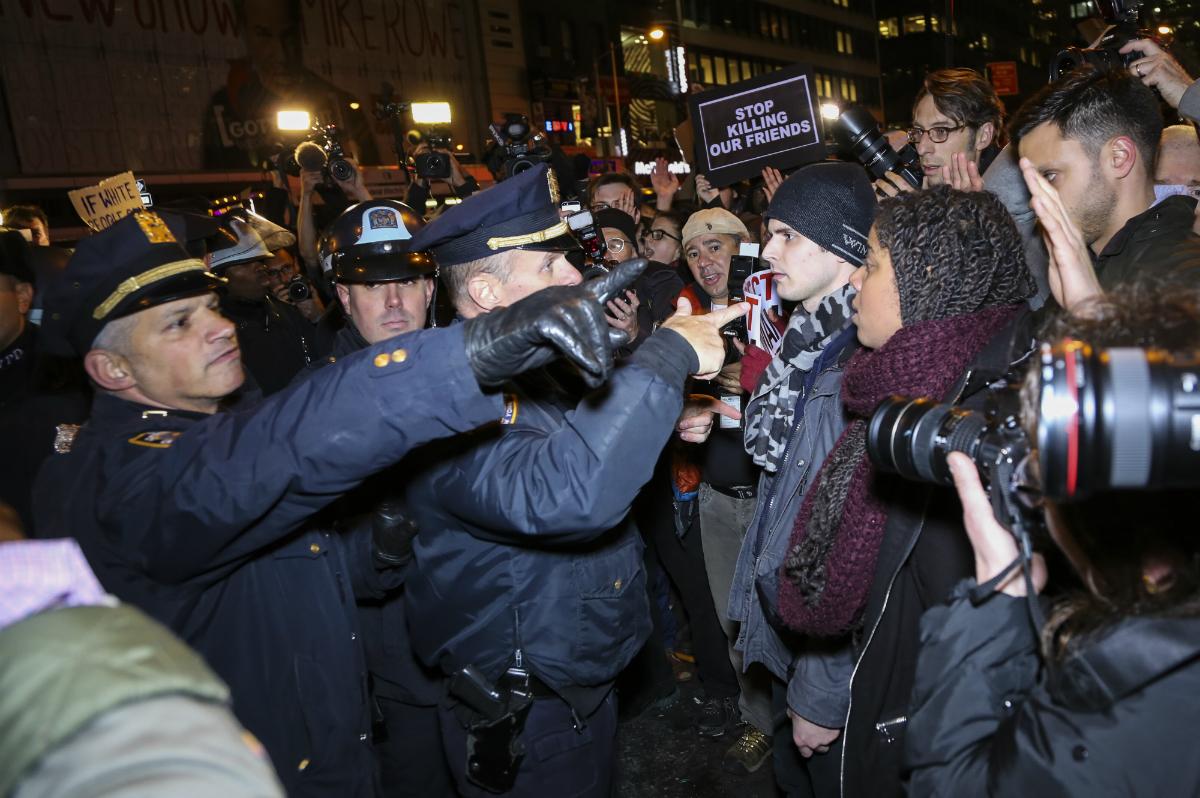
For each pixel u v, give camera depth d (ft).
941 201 4.80
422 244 5.90
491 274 5.80
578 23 84.23
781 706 7.43
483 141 71.72
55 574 2.45
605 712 6.17
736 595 7.27
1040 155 6.48
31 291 7.92
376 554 6.24
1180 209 5.96
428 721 7.52
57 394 7.42
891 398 4.08
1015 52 180.34
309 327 13.07
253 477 4.20
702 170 13.71
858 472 5.12
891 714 5.13
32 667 2.16
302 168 13.89
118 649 2.23
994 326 4.68
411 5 65.82
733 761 9.74
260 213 18.61
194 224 8.66
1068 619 3.14
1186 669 2.85
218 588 4.92
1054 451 2.66
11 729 2.07
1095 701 2.91
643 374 4.66
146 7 48.85
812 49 134.51
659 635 11.09
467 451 5.08
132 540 4.41
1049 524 3.08
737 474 9.11
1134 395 2.53
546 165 5.91
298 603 5.25
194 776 1.98
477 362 4.14
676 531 10.11
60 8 44.98
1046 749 3.01
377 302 7.20
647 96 94.79
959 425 3.67
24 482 7.16
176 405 5.11
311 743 5.27
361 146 61.05
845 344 6.29
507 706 5.53
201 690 2.26
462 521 5.35
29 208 14.80
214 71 52.16
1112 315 3.03
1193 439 2.49
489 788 5.60
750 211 16.08
